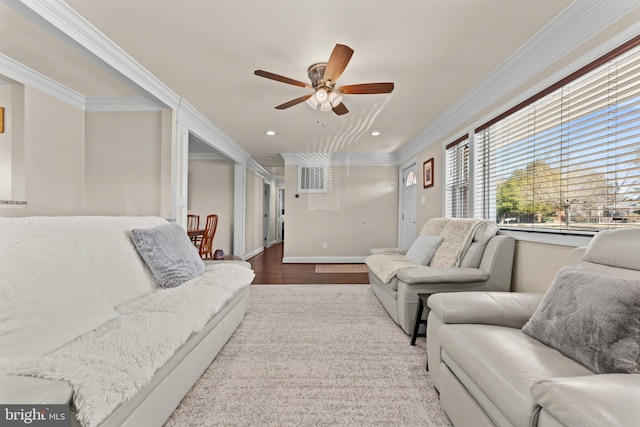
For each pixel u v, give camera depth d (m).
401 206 5.87
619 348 0.91
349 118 3.73
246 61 2.38
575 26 1.75
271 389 1.58
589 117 1.72
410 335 2.26
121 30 1.99
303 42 2.10
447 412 1.33
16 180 2.66
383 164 6.07
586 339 0.98
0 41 2.21
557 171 1.95
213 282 1.96
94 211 3.30
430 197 4.25
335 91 2.42
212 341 1.77
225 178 6.20
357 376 1.71
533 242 2.11
